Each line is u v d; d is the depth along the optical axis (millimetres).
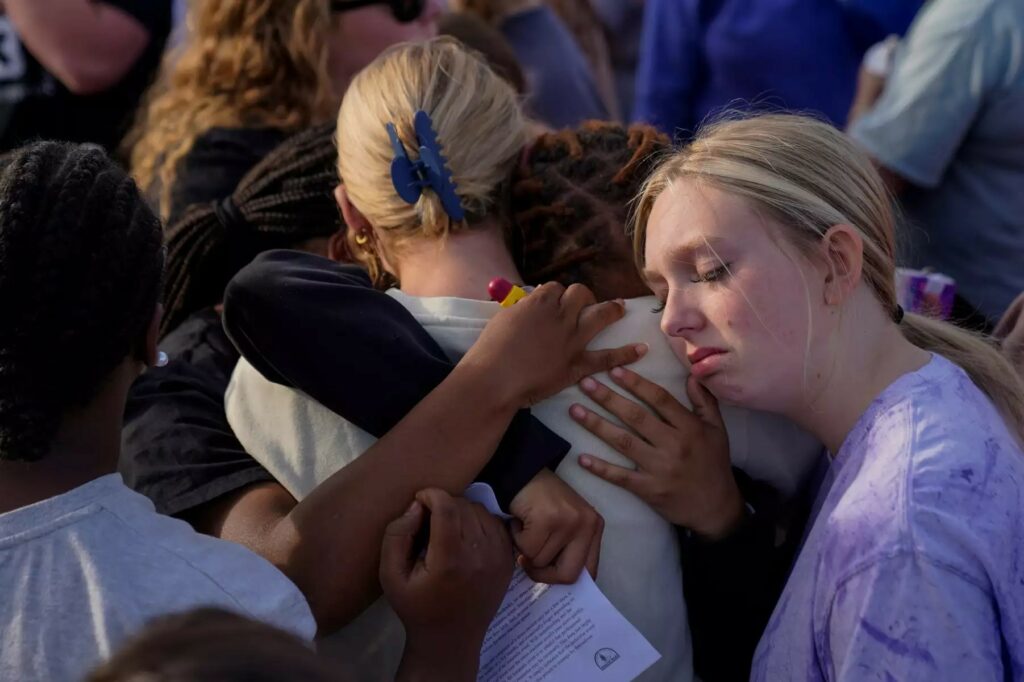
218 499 1451
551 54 3164
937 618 1180
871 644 1198
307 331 1347
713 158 1350
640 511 1418
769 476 1516
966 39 2520
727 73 3324
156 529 1129
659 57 3426
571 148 1546
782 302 1306
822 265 1319
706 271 1321
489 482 1345
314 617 1260
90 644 1044
